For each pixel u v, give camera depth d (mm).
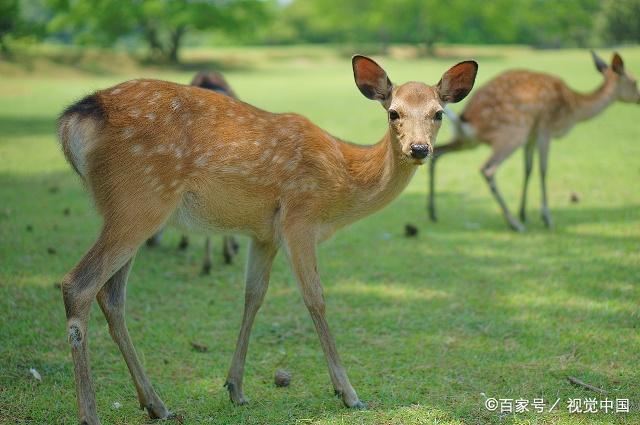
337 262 8297
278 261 8383
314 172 4727
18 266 7715
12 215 9891
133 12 49062
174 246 8930
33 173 12961
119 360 5672
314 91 30109
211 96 4727
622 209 10305
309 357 5781
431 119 4707
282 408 4863
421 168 13930
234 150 4598
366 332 6258
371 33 76812
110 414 4781
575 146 15578
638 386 5156
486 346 5922
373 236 9359
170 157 4445
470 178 12945
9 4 36031
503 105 9578
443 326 6367
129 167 4371
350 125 19359
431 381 5273
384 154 4855
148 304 6887
